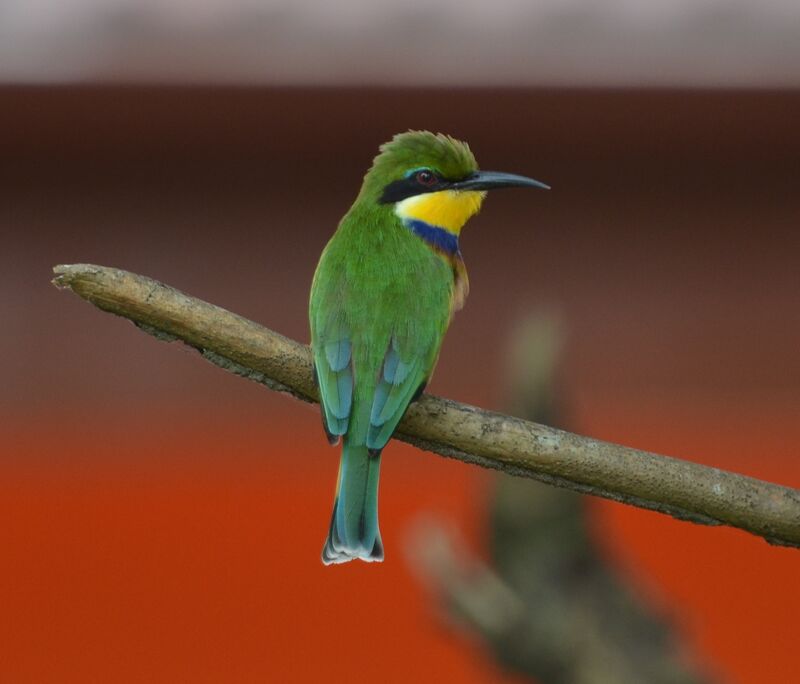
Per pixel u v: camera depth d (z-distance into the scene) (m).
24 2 13.50
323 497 15.46
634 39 13.34
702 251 15.54
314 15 13.54
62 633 14.91
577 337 15.70
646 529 14.41
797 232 15.34
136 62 13.09
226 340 7.20
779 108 13.70
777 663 14.43
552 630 7.89
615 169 14.90
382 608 14.79
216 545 15.31
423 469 14.71
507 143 14.27
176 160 14.53
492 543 8.13
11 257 15.01
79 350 15.55
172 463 15.65
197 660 14.92
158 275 15.09
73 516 15.42
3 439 15.51
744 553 14.41
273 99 13.40
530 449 6.94
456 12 13.58
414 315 8.02
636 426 15.84
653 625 7.96
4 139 13.97
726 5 13.58
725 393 15.80
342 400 7.77
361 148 14.25
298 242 15.17
